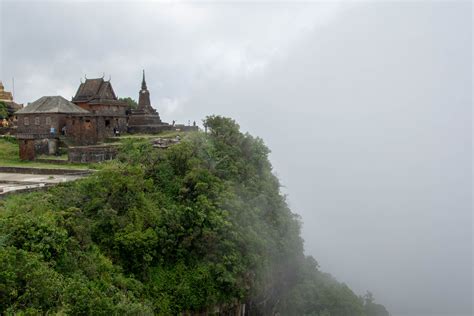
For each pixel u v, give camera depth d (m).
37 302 25.53
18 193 40.66
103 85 92.69
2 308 24.44
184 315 39.69
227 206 47.44
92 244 36.41
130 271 38.22
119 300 31.53
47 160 64.88
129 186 42.03
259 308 50.94
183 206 45.19
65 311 25.80
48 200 39.56
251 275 45.47
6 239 28.67
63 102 79.56
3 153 70.50
